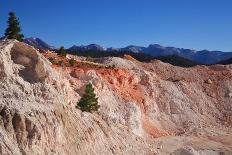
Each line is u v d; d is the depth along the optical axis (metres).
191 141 69.12
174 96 88.50
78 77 66.06
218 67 114.50
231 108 94.19
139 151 54.28
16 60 43.56
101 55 144.38
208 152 61.53
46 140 35.28
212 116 89.94
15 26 56.81
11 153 31.27
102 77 72.62
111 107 67.31
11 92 37.25
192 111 87.88
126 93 75.88
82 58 98.19
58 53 77.69
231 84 102.50
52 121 37.12
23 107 35.53
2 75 39.03
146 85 84.88
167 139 69.06
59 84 46.66
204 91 97.69
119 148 49.41
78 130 42.19
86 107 51.53
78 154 39.53
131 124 67.56
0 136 31.58
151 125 76.00
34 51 43.94
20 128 33.56
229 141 71.81
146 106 79.06
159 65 109.56
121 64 99.69
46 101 39.91
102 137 47.34
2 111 33.69
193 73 108.50
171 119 82.62
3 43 42.69
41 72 44.22
